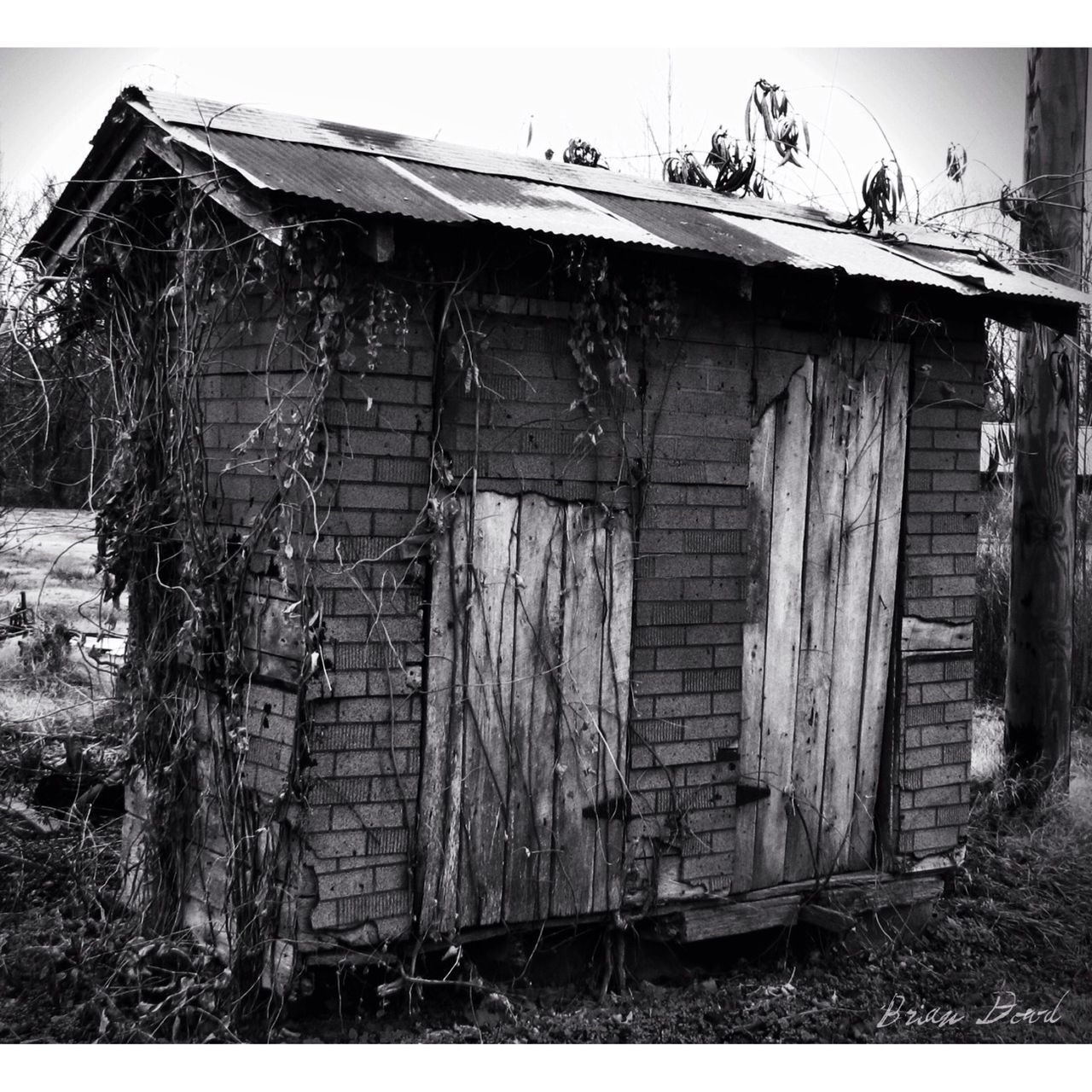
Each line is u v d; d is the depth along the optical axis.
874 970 5.49
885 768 5.76
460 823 4.52
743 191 6.79
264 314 4.46
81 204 5.11
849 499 5.56
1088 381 10.02
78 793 6.23
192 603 4.63
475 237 4.37
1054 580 7.82
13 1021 4.46
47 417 5.64
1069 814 7.51
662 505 4.95
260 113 4.90
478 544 4.51
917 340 5.73
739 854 5.30
